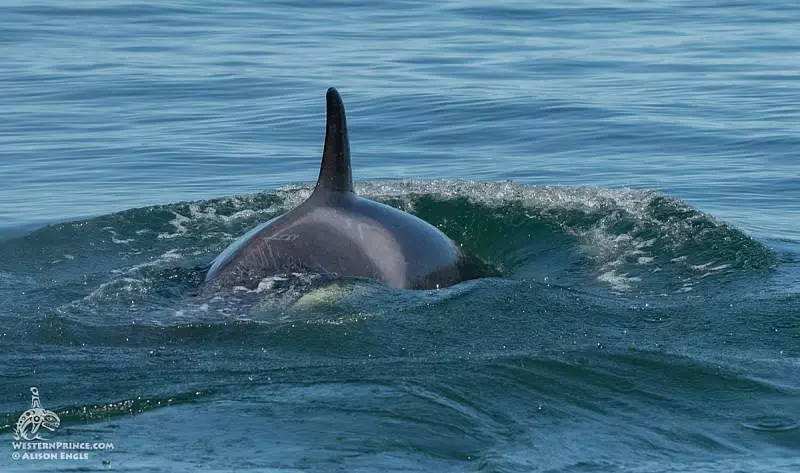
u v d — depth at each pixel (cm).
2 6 14475
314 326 4041
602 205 5700
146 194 6862
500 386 3378
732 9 14750
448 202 5731
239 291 4391
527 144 8106
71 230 5584
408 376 3453
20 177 7288
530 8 14775
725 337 3978
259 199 6041
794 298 4481
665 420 3194
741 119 8712
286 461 2784
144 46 11994
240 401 3219
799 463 2916
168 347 3869
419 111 9075
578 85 10044
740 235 5309
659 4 15300
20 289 4775
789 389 3438
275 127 8656
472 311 4209
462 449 2906
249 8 14625
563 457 2894
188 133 8494
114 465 2759
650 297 4569
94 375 3531
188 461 2786
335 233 4562
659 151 7862
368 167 7519
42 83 10200
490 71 10681
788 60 11169
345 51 11719
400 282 4488
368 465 2772
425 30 13050
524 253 5312
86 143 8200
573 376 3481
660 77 10412
